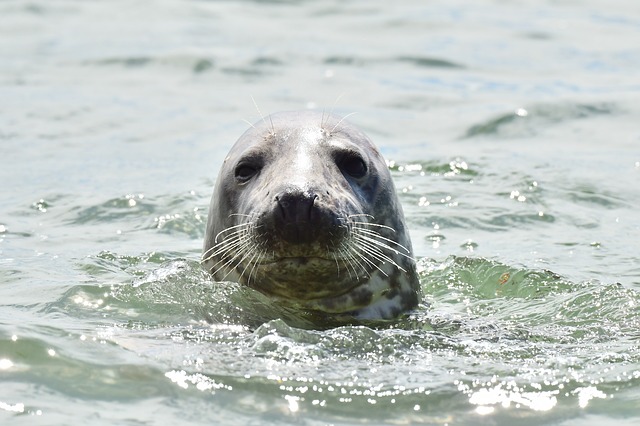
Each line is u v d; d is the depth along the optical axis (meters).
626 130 46.88
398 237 26.83
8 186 39.75
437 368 21.83
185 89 54.50
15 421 18.59
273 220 22.89
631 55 61.06
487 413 19.64
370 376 21.20
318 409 19.62
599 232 35.09
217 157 44.00
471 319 26.20
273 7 74.31
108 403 19.55
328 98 52.28
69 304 25.61
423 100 51.97
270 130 26.69
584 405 20.03
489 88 54.09
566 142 45.38
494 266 30.98
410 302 27.03
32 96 52.88
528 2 77.19
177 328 23.88
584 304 27.59
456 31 67.19
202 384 20.45
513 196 38.59
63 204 37.75
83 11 73.19
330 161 25.34
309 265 23.61
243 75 56.75
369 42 63.94
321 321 25.27
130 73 57.53
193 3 75.62
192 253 32.53
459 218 36.47
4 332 22.50
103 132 47.44
